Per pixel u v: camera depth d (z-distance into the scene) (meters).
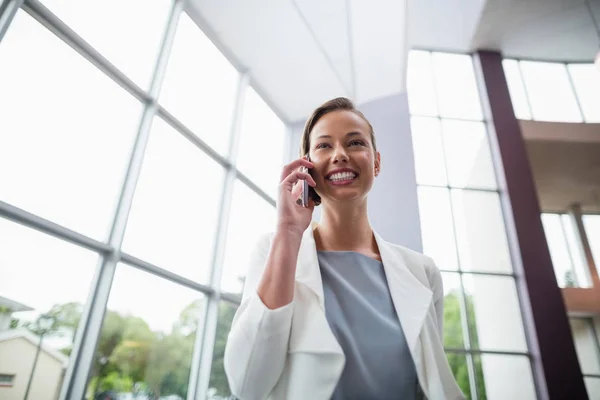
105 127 2.73
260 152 4.59
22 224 2.08
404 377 0.73
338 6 3.72
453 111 6.21
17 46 2.24
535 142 6.30
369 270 0.87
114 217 2.66
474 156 5.82
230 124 4.14
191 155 3.47
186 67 3.63
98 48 2.76
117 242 2.57
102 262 2.48
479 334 4.73
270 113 4.99
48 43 2.43
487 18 6.20
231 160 3.96
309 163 0.87
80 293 2.34
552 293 4.76
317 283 0.78
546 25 6.31
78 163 2.49
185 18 3.73
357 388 0.69
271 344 0.65
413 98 6.27
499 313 4.84
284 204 0.78
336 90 4.80
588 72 7.22
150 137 3.03
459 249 5.15
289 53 4.28
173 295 2.98
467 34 6.55
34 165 2.23
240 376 0.66
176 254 3.11
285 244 0.73
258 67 4.46
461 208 5.43
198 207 3.45
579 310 6.34
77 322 2.29
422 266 0.95
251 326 0.65
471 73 6.62
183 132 3.37
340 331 0.73
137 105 3.01
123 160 2.83
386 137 4.74
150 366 2.67
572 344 4.46
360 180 0.86
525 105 6.82
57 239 2.25
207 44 4.02
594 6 5.95
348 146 0.88
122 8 3.03
